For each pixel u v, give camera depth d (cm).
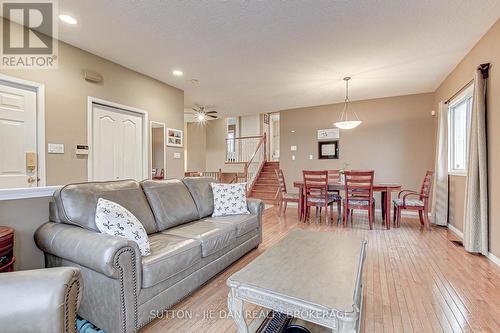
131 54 342
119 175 384
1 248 153
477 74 288
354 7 237
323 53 335
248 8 240
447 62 363
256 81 448
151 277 162
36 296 93
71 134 317
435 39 297
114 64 369
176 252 184
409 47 318
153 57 352
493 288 213
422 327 164
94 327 159
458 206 384
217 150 966
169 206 257
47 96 294
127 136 397
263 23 265
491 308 185
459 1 227
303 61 361
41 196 197
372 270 252
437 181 438
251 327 158
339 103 603
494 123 271
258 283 134
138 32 285
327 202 445
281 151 677
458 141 413
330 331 152
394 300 197
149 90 429
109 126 370
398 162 544
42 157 288
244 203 318
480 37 293
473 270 249
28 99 281
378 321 171
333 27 272
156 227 235
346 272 147
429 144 516
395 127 546
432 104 511
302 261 164
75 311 101
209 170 980
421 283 224
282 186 524
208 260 223
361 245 196
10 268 163
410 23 263
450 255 291
